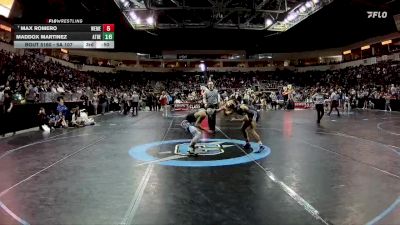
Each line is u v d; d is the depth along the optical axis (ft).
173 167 24.63
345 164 25.49
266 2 71.77
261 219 14.40
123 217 14.78
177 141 38.52
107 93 118.01
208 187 19.27
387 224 13.92
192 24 80.33
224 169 23.85
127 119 73.61
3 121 44.45
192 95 121.70
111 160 27.53
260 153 30.35
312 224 13.89
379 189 18.81
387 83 120.67
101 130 51.21
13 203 16.85
